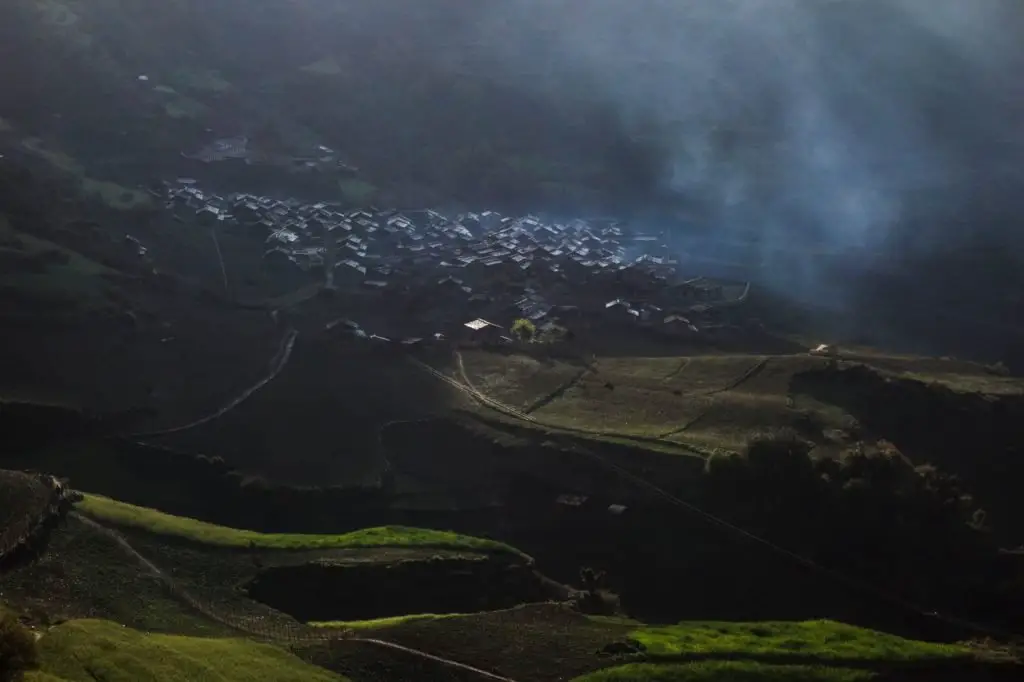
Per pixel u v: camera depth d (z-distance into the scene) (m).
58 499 79.00
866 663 77.50
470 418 112.50
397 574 80.81
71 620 62.66
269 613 72.69
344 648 67.88
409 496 102.25
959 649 82.69
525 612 79.25
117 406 111.25
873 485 97.94
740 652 75.94
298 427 110.62
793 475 97.44
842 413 116.38
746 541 95.44
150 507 97.38
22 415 106.19
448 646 70.56
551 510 100.12
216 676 58.28
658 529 96.94
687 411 114.06
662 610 90.06
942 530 97.31
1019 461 114.69
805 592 92.12
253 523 97.44
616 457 103.62
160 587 71.88
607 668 70.88
